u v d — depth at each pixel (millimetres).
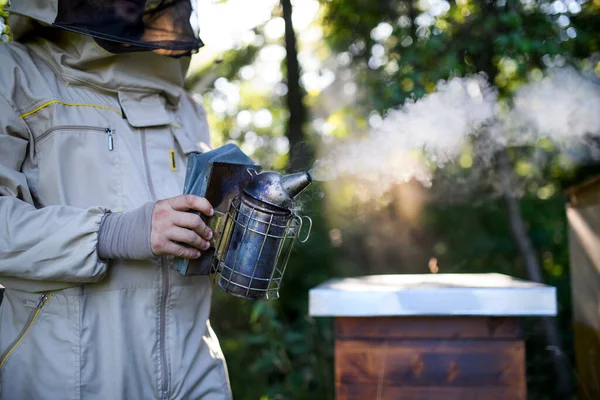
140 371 1228
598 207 1856
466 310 1426
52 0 1189
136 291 1236
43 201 1205
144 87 1324
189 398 1288
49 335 1169
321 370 2838
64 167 1202
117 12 1213
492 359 1477
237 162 1218
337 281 1794
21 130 1198
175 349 1264
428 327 1505
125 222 1136
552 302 1395
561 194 3572
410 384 1503
